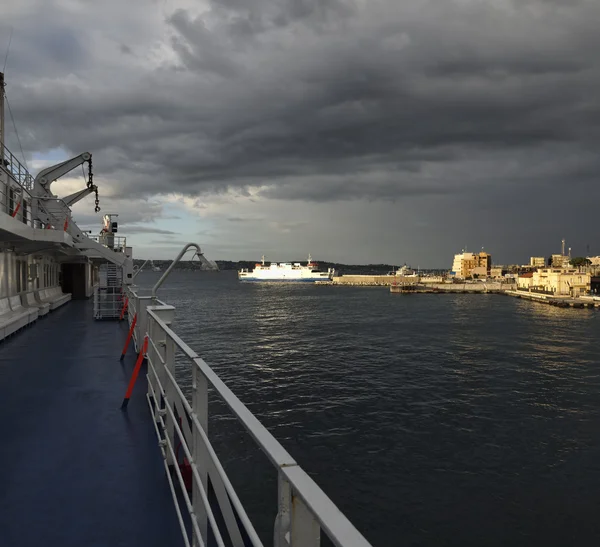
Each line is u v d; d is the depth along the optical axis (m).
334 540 0.97
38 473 4.45
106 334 13.45
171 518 3.64
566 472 18.81
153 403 6.76
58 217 20.41
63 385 7.78
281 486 1.45
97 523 3.55
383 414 25.53
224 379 33.28
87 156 22.05
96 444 5.20
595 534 14.58
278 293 174.00
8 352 10.70
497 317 84.50
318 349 46.97
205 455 3.12
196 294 164.38
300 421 24.19
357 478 17.92
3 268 14.45
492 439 22.23
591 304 106.56
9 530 3.44
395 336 57.81
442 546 13.91
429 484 17.58
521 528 14.88
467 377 35.06
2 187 14.48
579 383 33.66
